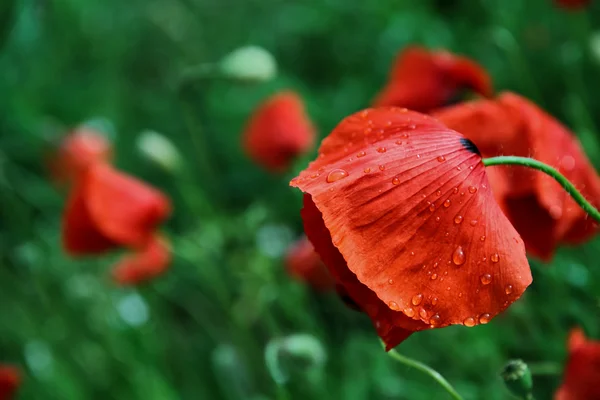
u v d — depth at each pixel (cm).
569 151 68
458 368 82
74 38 129
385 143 62
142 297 94
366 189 61
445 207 61
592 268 80
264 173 107
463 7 110
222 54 130
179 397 91
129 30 134
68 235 84
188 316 101
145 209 85
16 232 103
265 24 132
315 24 118
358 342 86
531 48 102
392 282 60
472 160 62
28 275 98
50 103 121
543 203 67
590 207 62
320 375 85
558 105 100
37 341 94
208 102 115
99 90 124
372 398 85
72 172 105
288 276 87
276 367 73
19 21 107
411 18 109
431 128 62
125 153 115
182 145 114
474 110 68
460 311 60
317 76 120
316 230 62
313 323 88
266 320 89
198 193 98
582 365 67
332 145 63
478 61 104
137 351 93
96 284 96
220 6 143
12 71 112
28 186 107
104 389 93
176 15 128
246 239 91
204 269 90
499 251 61
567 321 78
